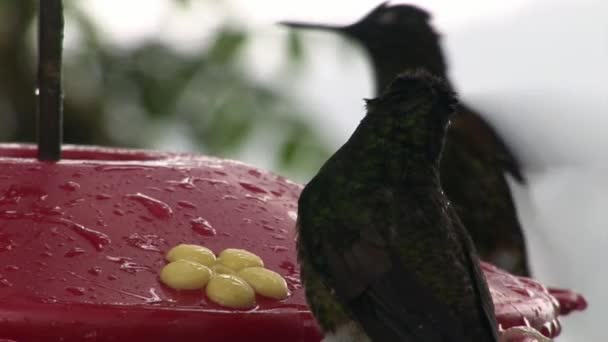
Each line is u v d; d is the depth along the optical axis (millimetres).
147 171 1215
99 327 1151
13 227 1178
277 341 1170
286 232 1208
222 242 1193
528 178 1481
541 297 1237
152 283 1167
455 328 1173
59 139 1219
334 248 1192
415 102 1209
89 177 1204
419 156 1207
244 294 1169
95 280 1164
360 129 1214
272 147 1553
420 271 1185
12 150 1268
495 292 1227
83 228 1182
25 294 1153
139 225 1189
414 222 1194
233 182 1227
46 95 1219
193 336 1159
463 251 1194
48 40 1221
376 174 1205
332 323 1188
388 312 1178
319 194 1204
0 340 1146
